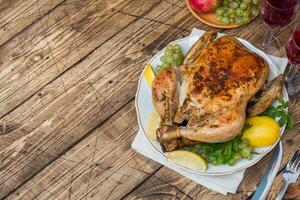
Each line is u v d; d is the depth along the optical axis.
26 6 1.28
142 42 1.22
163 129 1.02
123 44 1.23
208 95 1.02
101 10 1.26
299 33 1.04
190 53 1.08
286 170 1.05
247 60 1.04
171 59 1.11
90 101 1.17
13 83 1.21
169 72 1.05
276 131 1.03
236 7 1.17
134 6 1.26
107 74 1.20
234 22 1.20
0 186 1.11
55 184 1.10
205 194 1.07
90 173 1.11
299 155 1.05
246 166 1.04
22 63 1.23
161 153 1.07
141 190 1.08
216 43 1.06
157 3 1.25
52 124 1.16
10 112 1.18
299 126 1.10
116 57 1.21
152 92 1.06
